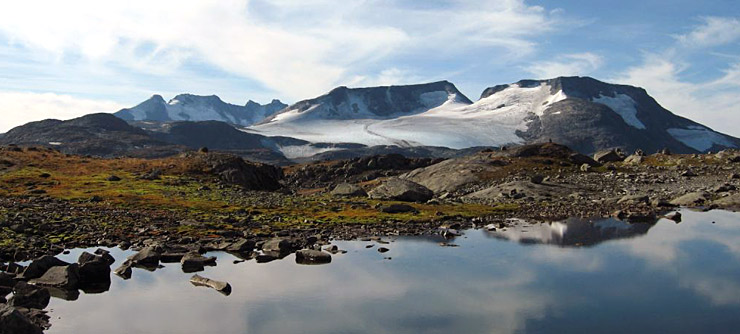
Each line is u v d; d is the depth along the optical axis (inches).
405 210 2484.0
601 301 1093.8
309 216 2219.5
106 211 2053.4
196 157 3887.8
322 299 1101.7
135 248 1512.1
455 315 1008.2
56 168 3449.8
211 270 1327.5
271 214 2214.6
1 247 1373.0
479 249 1632.6
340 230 1945.1
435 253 1565.0
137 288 1159.0
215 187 3139.8
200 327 927.7
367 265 1402.6
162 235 1688.0
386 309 1038.4
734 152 4953.3
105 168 3560.5
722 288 1190.3
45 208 2016.5
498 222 2250.2
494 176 4382.4
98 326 922.1
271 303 1071.0
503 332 912.3
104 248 1508.4
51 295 1096.2
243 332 906.7
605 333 912.3
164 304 1051.9
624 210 2610.7
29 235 1550.2
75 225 1727.4
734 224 2178.9
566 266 1405.0
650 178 4045.3
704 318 990.4
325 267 1375.5
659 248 1652.3
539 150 5364.2
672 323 964.0
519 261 1460.4
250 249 1578.5
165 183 3102.9
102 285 1178.0
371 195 3171.8
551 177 4185.5
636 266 1403.8
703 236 1883.6
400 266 1393.9
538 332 915.4
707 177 3988.7
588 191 3521.2
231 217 2062.0
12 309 789.2
